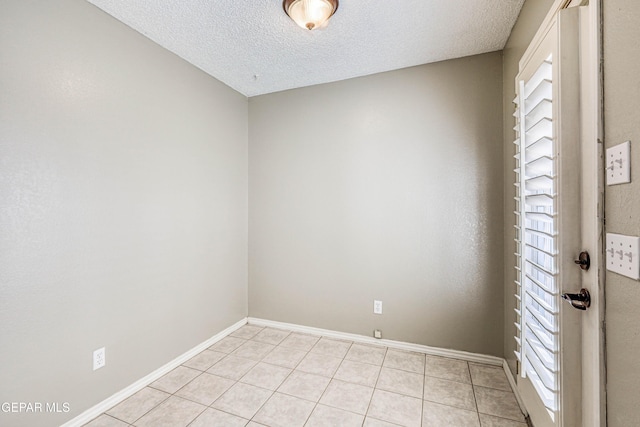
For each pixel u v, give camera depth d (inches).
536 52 54.7
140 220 79.1
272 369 87.1
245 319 122.2
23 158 56.4
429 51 88.7
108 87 71.2
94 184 68.2
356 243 105.5
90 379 66.9
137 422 65.7
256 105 122.2
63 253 62.5
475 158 90.7
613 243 32.9
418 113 97.3
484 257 90.0
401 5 68.8
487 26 76.8
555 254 45.0
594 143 36.4
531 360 55.4
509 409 69.4
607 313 34.2
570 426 42.1
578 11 41.3
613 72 32.5
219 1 67.3
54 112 60.9
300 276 114.2
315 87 111.9
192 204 96.2
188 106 94.7
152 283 82.3
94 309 68.1
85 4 66.4
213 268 105.0
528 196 57.0
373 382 80.4
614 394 32.8
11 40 54.4
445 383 79.7
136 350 77.5
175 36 81.0
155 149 83.4
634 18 28.8
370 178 103.4
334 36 81.3
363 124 104.3
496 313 88.8
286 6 66.8
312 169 112.2
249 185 123.0
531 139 57.1
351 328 106.3
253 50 88.2
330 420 66.3
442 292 94.6
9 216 54.6
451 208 93.4
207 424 65.1
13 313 55.1
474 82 90.8
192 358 94.0
